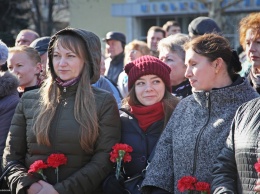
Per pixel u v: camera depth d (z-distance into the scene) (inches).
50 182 206.5
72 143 204.7
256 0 872.9
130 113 215.9
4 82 234.7
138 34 1002.1
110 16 1026.1
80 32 213.8
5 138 229.6
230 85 194.2
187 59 199.3
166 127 203.5
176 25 442.0
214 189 178.5
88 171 202.5
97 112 207.9
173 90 261.6
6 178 211.8
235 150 177.9
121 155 201.9
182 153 193.9
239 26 241.6
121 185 203.3
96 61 215.9
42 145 207.8
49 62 216.5
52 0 912.3
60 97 211.9
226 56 197.0
